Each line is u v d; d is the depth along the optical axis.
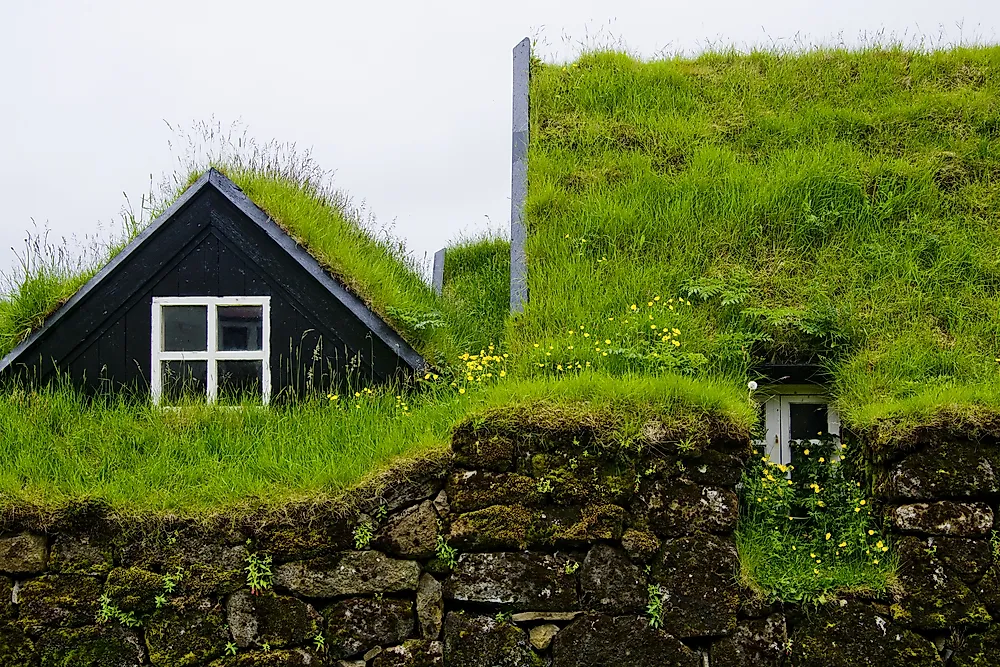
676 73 13.25
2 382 8.80
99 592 6.71
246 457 7.55
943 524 6.95
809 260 9.86
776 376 8.60
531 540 6.72
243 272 9.04
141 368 8.91
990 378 8.12
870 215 10.32
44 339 8.86
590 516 6.71
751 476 7.68
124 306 8.95
